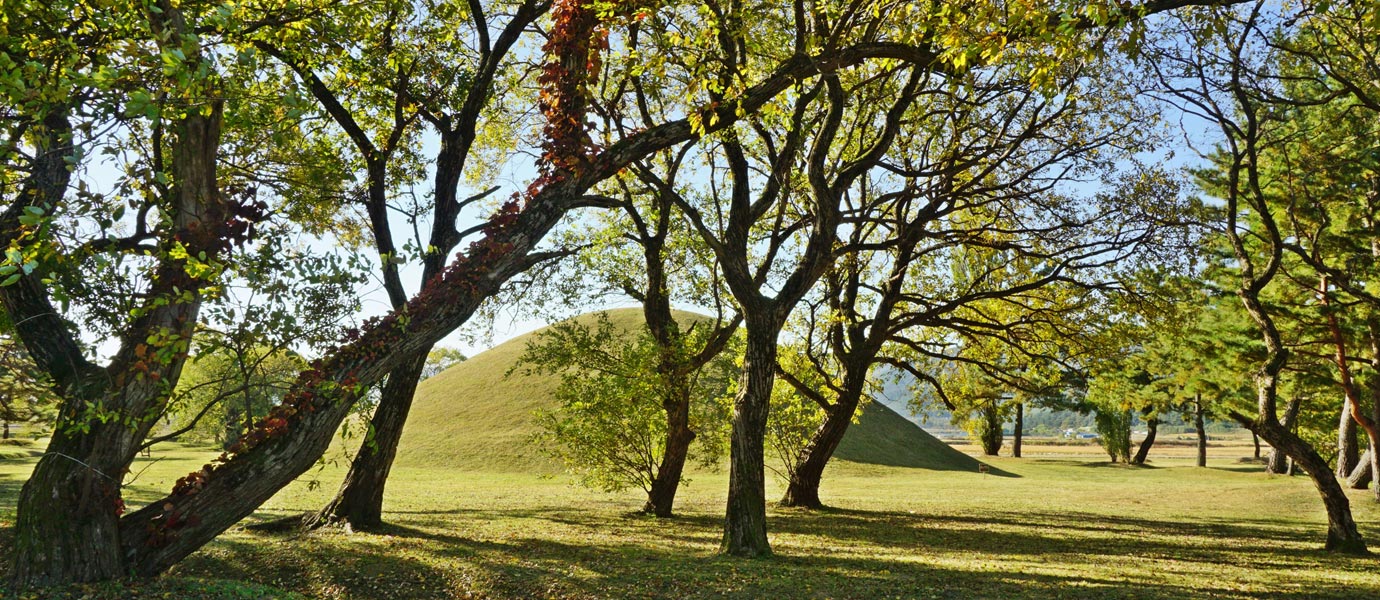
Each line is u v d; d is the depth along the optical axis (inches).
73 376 331.9
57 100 274.4
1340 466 1409.9
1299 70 765.9
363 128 695.1
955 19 390.0
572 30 466.3
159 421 351.6
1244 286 707.4
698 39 502.6
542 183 454.3
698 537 697.6
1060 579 520.4
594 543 630.5
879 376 1157.1
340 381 358.9
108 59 308.5
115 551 323.3
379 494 658.8
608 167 455.5
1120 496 1274.6
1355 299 924.0
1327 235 929.5
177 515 335.3
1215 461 2672.2
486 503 1002.7
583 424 869.8
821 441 1025.5
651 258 817.5
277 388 358.0
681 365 836.6
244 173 561.6
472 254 413.1
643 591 451.8
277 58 590.9
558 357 847.1
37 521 310.5
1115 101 757.9
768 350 606.2
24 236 281.0
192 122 326.3
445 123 674.8
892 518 914.7
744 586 465.7
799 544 665.6
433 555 522.3
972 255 957.8
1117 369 1050.1
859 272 999.6
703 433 950.4
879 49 470.0
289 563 487.5
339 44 558.3
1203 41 531.2
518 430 1891.0
